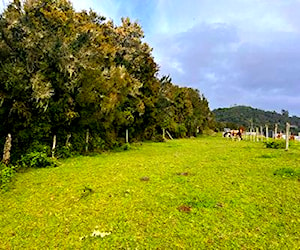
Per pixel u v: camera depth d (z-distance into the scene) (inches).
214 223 317.7
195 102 2583.7
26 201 425.1
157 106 1622.8
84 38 797.9
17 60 646.5
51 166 670.5
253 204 371.9
